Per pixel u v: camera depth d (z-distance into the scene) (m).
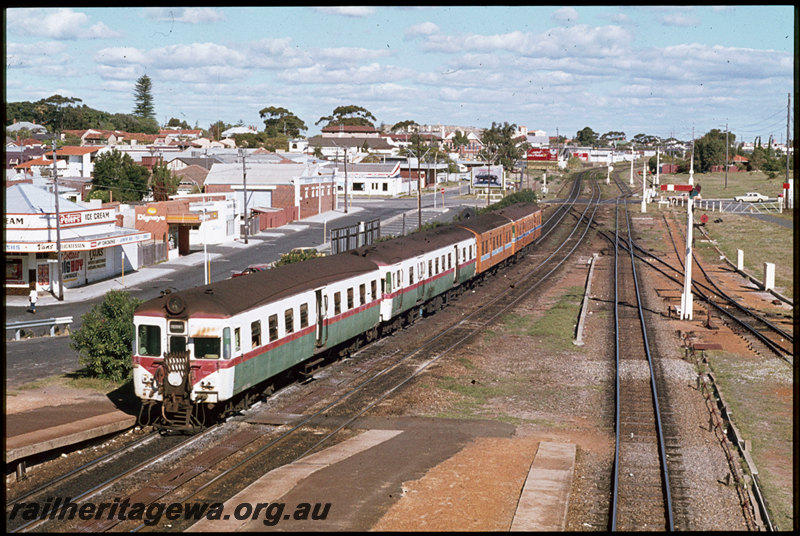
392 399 25.00
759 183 140.12
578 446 21.16
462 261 44.72
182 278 56.41
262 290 23.73
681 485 18.30
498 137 184.00
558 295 47.41
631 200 117.38
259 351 22.92
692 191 40.12
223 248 71.12
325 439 20.97
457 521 15.48
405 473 18.30
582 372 29.38
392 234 78.44
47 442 18.80
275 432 21.50
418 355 31.25
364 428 22.20
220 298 21.59
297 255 47.44
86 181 102.88
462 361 30.38
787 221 89.25
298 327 25.58
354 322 30.12
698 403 25.52
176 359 20.94
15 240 49.09
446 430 22.06
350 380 27.38
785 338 35.34
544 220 93.31
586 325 38.44
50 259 50.34
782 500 17.66
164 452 19.56
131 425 21.81
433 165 148.25
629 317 40.62
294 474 18.03
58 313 44.16
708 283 53.16
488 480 17.98
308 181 95.94
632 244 72.88
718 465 19.80
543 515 15.88
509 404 25.12
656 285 51.69
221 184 92.69
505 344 34.06
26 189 52.16
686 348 33.34
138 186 101.06
